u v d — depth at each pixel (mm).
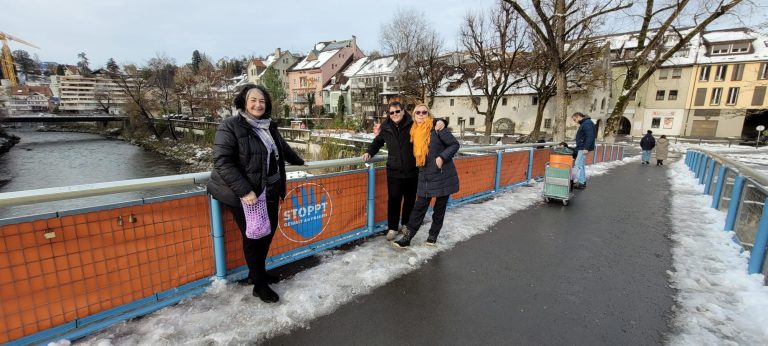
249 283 3004
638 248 4191
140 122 48375
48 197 2037
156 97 50938
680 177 10508
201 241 2824
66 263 2213
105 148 41469
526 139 27531
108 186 2271
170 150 37031
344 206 3980
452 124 44344
